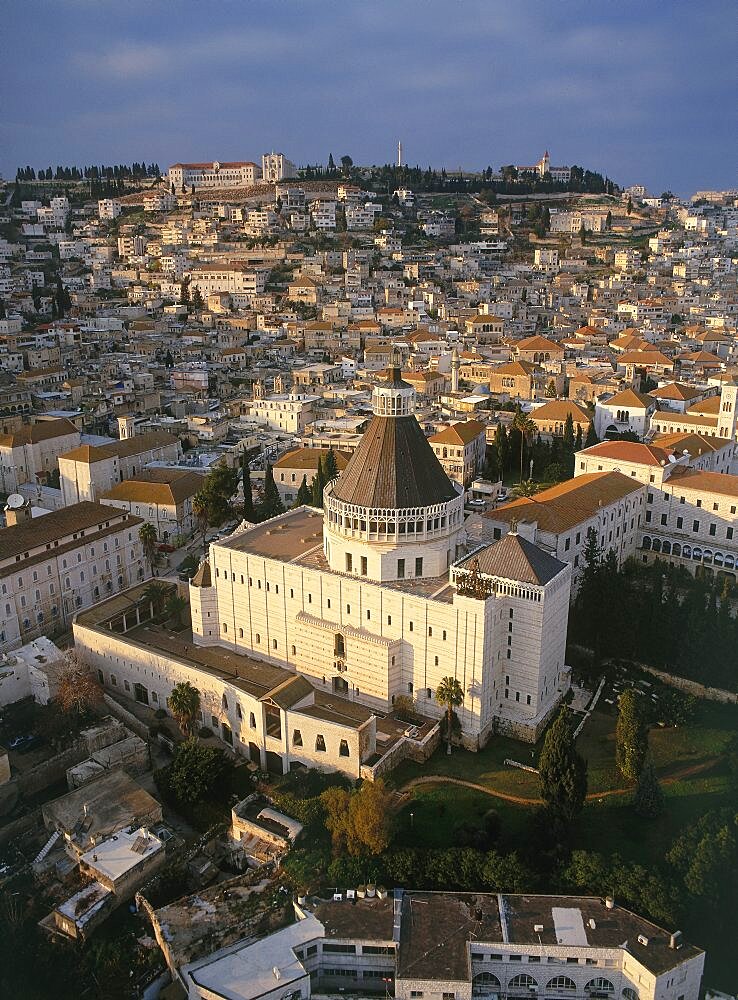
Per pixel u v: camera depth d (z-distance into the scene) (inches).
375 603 4859.7
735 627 5398.6
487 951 3501.5
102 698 5423.2
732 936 3737.7
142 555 7194.9
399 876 3865.7
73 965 3732.8
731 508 6589.6
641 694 5344.5
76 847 4173.2
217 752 4682.6
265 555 5359.3
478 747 4677.7
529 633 4606.3
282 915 3821.4
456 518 5054.1
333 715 4623.5
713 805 4345.5
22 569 6048.2
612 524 6579.7
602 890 3752.5
